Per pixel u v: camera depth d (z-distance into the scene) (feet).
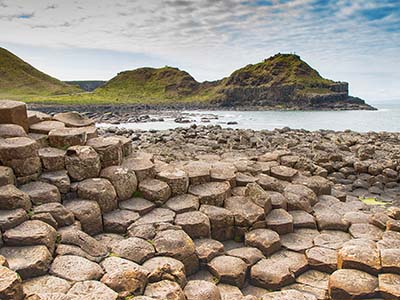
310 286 22.50
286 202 31.91
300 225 29.71
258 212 28.32
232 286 22.36
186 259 22.95
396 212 29.73
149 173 31.35
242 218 27.91
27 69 514.27
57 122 35.63
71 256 20.48
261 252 25.57
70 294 16.80
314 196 34.53
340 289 20.54
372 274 21.39
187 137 77.20
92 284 17.79
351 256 22.18
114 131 86.94
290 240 27.50
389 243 24.73
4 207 22.68
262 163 41.83
